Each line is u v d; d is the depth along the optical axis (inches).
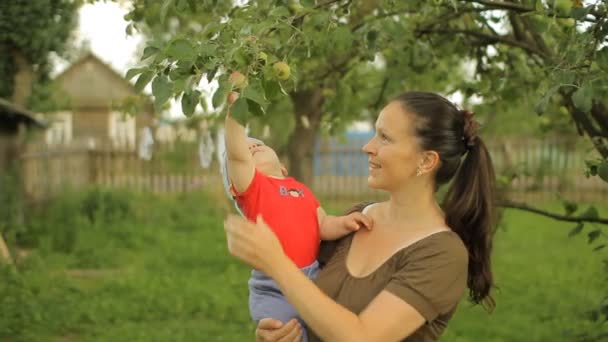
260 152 109.5
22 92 517.3
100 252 453.1
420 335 90.3
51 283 351.6
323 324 83.7
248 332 293.7
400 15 178.4
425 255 90.3
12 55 510.0
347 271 96.4
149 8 162.7
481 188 96.8
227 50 89.0
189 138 718.5
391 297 87.7
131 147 727.7
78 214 557.3
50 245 460.8
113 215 583.8
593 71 113.7
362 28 159.3
